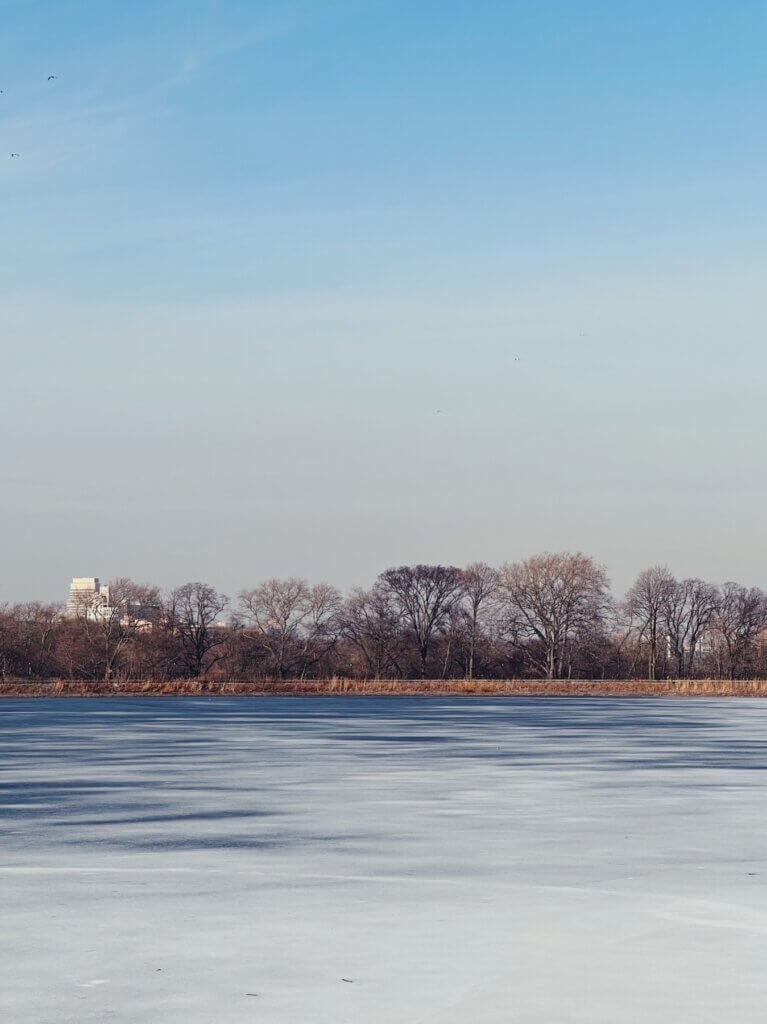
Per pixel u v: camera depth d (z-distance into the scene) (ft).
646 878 68.49
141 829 86.63
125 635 500.74
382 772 124.26
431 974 49.47
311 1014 44.50
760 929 56.59
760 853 76.23
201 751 150.10
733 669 554.05
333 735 179.52
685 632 557.74
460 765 131.34
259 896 64.03
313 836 83.20
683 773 122.83
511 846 78.89
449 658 533.96
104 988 47.73
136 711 257.96
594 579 524.93
